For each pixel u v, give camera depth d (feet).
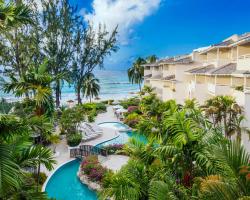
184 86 132.57
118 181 34.71
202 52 121.60
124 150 43.04
